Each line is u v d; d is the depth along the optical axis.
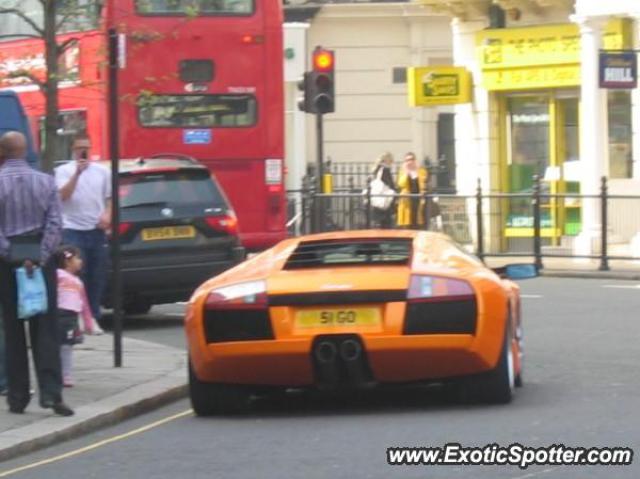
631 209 37.03
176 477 13.66
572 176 43.78
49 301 16.42
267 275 16.48
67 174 23.67
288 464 13.98
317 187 42.03
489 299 16.25
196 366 16.66
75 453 15.31
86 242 23.78
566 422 15.75
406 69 63.81
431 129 64.38
